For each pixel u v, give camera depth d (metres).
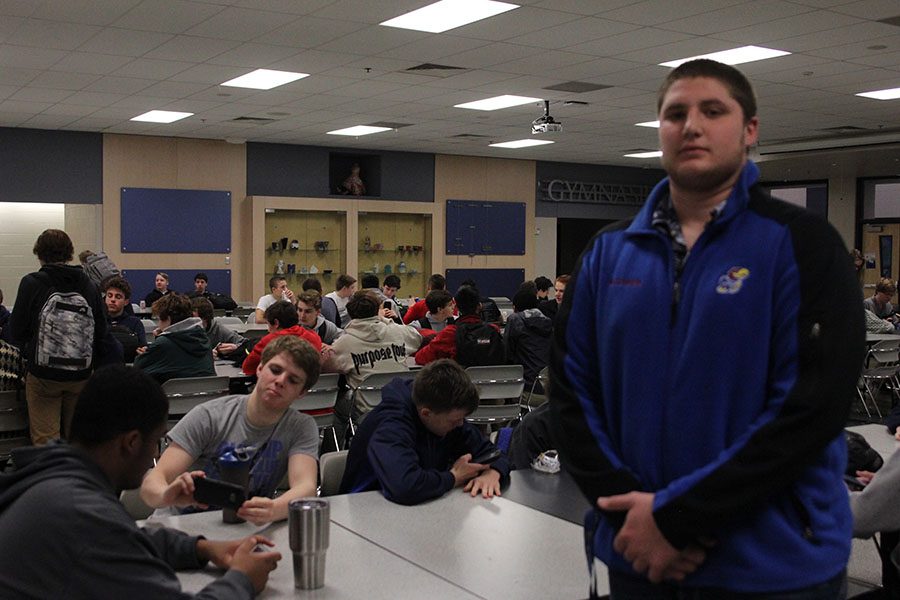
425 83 8.98
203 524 2.38
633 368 1.35
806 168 14.47
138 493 2.69
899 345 8.04
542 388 6.49
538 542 2.26
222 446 2.64
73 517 1.60
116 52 7.55
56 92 9.40
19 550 1.59
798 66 8.08
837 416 1.20
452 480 2.71
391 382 2.97
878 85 8.99
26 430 5.17
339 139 13.35
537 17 6.43
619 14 6.32
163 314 5.59
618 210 17.17
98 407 1.71
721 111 1.32
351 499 2.65
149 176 12.76
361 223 14.20
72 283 5.08
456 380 2.78
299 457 2.66
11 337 5.08
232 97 9.73
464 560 2.12
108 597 1.60
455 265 15.21
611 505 1.29
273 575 2.01
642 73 8.45
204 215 13.12
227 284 13.35
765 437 1.20
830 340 1.21
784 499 1.26
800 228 1.28
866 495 2.20
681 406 1.30
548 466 3.01
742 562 1.24
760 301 1.26
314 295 6.54
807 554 1.24
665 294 1.34
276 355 2.63
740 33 6.87
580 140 13.34
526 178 16.02
